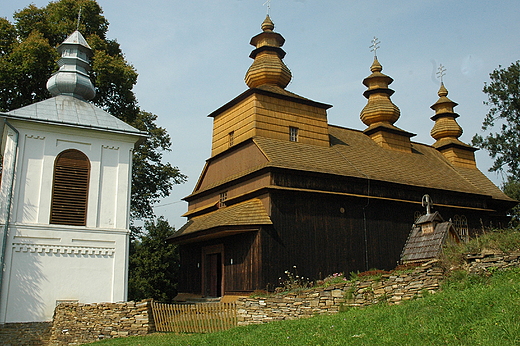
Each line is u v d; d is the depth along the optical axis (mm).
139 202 35156
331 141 28188
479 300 10195
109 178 19156
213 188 26359
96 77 29516
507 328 8367
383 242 24578
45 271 17203
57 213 17953
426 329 9242
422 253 16250
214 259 24781
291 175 22422
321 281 20109
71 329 15352
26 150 18016
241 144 24984
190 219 27719
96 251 18156
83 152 18938
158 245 28750
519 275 12547
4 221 16953
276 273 20672
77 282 17578
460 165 36375
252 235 21188
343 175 23750
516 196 45375
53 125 18438
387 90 35281
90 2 31297
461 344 8156
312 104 26953
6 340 16016
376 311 12094
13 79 27219
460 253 13977
